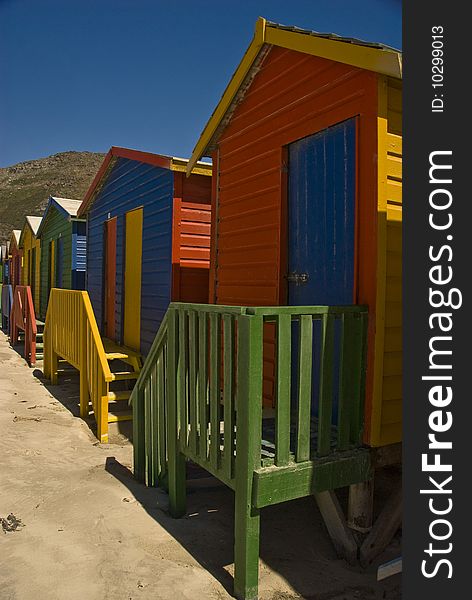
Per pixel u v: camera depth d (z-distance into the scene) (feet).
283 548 11.98
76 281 42.32
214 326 10.96
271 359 16.10
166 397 13.67
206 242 25.08
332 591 10.28
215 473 10.91
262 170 16.21
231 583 10.19
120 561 10.67
